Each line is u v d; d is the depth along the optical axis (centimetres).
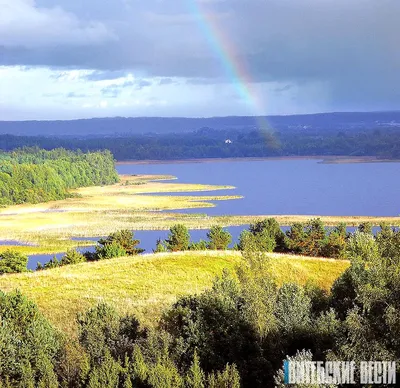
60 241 11081
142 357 2708
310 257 6788
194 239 10969
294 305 3167
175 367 2681
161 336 3011
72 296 4919
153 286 5306
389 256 2620
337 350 2498
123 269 6003
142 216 14350
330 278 5841
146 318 4209
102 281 5516
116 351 2942
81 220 13938
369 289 2470
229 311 3053
